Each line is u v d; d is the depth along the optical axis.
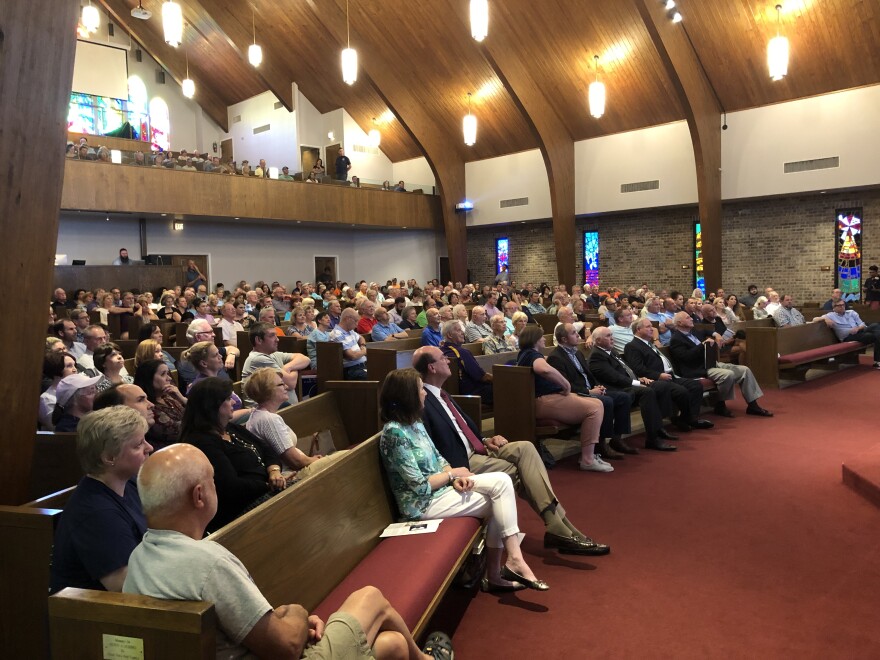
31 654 2.04
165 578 1.52
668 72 12.59
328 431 3.82
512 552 2.98
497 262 19.03
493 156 17.81
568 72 14.31
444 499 2.95
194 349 3.75
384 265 19.11
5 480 2.47
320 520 2.32
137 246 15.08
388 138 18.77
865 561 3.24
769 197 13.97
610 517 3.93
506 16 13.11
